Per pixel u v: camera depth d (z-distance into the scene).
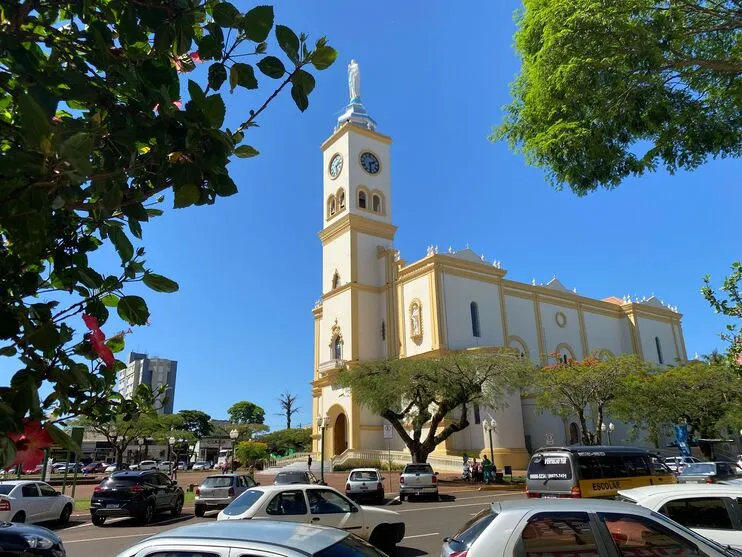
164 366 96.06
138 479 19.17
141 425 46.06
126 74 2.29
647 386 34.84
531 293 49.03
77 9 2.54
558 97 9.98
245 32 2.47
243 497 10.98
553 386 35.25
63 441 2.10
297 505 10.55
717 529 7.35
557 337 49.81
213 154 2.32
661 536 5.44
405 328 43.22
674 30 8.87
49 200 2.02
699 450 45.91
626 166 10.12
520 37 10.94
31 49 2.61
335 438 44.25
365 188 48.62
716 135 9.62
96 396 2.91
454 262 43.00
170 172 2.33
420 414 31.92
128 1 2.37
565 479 13.98
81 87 2.24
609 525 5.56
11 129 2.23
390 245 48.47
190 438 58.78
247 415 105.62
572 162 10.09
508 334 45.38
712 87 9.59
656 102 9.13
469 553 5.59
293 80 2.65
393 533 11.35
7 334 2.24
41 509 17.75
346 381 33.44
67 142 1.73
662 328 58.56
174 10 2.38
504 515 5.78
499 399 34.12
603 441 46.12
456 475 34.81
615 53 8.91
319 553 3.93
